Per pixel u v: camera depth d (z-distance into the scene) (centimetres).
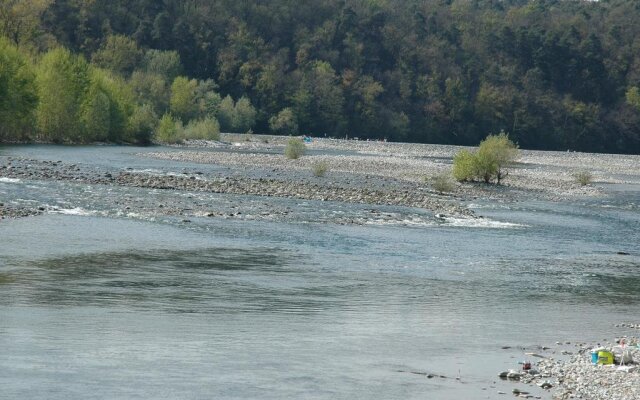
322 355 3180
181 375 2844
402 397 2730
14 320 3419
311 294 4238
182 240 5566
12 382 2681
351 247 5709
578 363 3212
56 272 4369
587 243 6675
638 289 4888
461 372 3042
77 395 2595
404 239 6197
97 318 3531
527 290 4672
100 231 5681
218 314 3731
